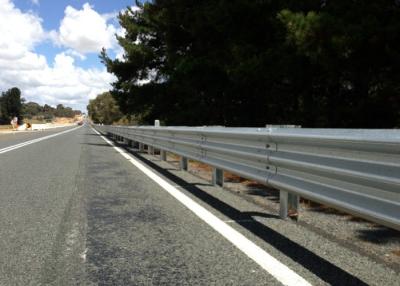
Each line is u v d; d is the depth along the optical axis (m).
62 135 41.09
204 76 19.12
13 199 7.63
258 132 6.21
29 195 8.01
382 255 4.62
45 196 7.90
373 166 3.93
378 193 3.88
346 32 9.99
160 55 28.94
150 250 4.80
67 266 4.34
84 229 5.66
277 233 5.41
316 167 4.82
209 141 8.72
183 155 10.56
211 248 4.85
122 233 5.46
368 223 5.92
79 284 3.90
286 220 6.04
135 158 15.17
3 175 10.72
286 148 5.67
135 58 28.97
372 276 4.01
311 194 4.96
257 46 15.12
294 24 10.69
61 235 5.40
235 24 16.06
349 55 10.45
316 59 10.82
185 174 10.83
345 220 6.09
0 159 14.93
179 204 7.15
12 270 4.24
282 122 15.93
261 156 6.25
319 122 12.12
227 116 20.52
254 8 15.15
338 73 11.25
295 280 3.92
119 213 6.54
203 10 17.50
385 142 3.65
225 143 7.80
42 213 6.56
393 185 3.64
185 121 23.38
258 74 13.52
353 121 11.70
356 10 10.68
